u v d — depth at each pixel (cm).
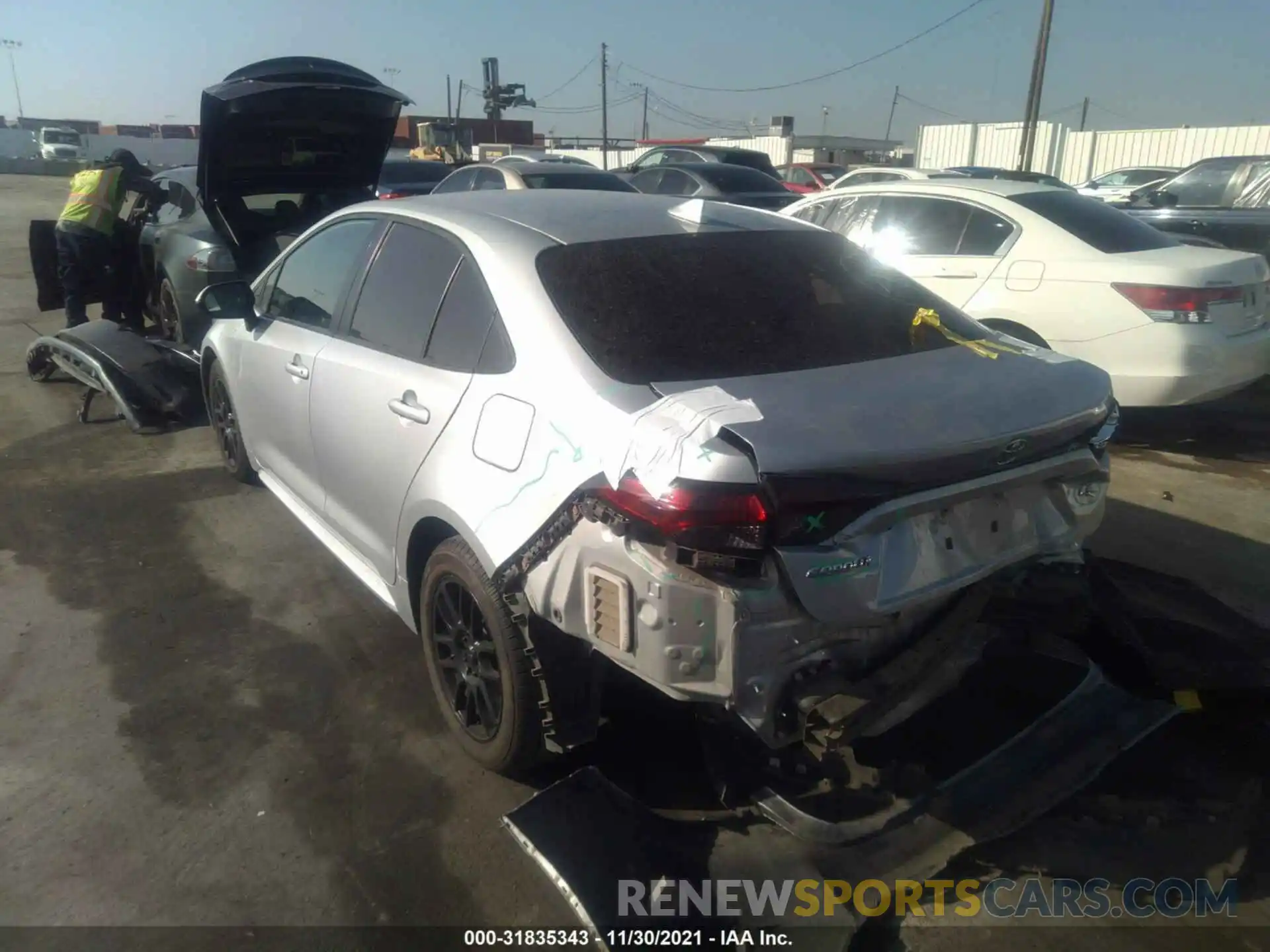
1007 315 618
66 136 4634
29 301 1127
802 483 213
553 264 288
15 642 380
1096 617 331
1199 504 532
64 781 300
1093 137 2802
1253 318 602
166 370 674
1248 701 316
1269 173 1020
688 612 218
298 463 409
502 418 268
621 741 313
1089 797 291
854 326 291
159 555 460
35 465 582
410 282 336
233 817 285
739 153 1709
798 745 269
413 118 4797
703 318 278
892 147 4381
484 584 274
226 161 665
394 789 298
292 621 399
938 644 248
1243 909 255
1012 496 256
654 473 219
